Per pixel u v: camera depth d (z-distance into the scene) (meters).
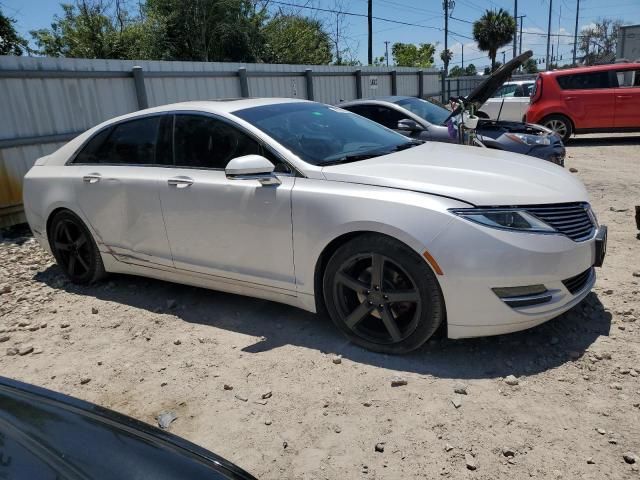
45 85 7.99
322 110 4.51
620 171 9.20
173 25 21.17
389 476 2.42
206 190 3.87
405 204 3.13
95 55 20.00
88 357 3.73
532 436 2.59
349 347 3.53
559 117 12.86
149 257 4.38
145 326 4.12
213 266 4.00
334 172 3.45
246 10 22.75
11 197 7.62
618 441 2.52
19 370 3.62
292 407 2.97
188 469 1.74
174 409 3.05
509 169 3.57
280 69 13.10
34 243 6.85
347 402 2.96
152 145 4.33
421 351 3.41
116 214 4.47
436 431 2.68
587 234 3.33
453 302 3.08
